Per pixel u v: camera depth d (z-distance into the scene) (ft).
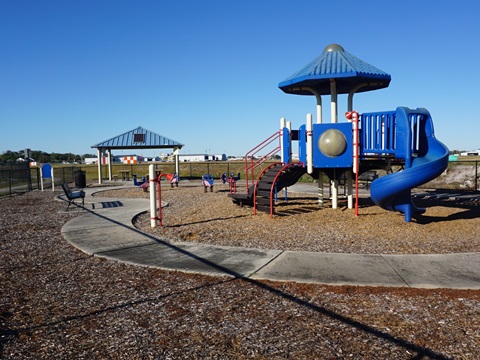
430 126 33.91
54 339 12.62
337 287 17.16
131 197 60.34
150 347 11.98
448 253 22.49
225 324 13.56
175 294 16.62
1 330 13.32
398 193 31.42
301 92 47.44
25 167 88.07
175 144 108.06
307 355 11.35
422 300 15.56
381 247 24.64
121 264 21.35
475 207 42.06
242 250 23.82
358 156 36.14
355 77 37.78
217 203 47.03
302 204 44.06
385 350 11.60
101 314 14.61
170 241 26.61
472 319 13.74
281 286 17.42
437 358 11.13
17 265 21.56
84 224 33.94
